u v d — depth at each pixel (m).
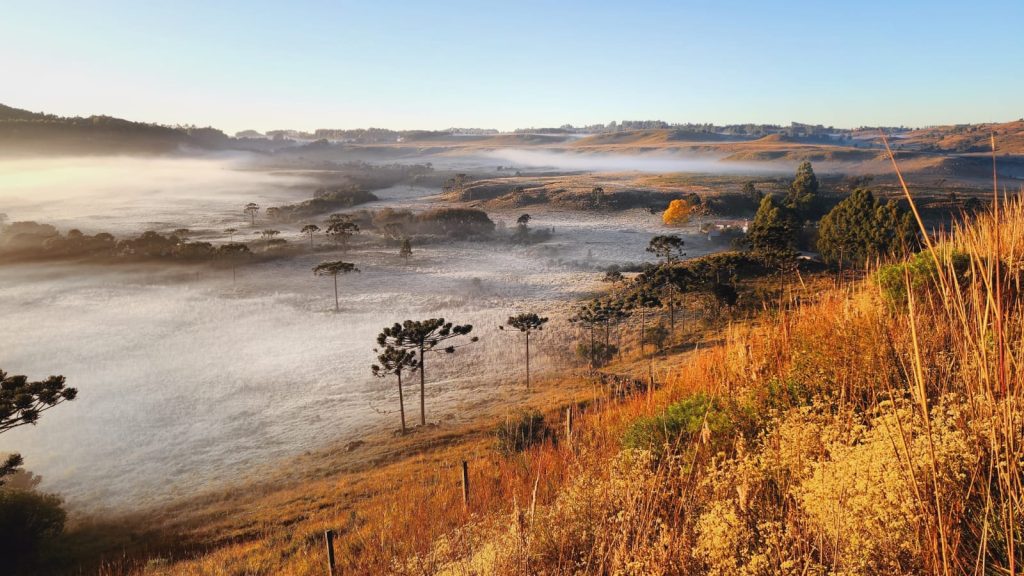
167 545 22.44
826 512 3.24
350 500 23.39
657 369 38.81
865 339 5.01
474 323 71.00
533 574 4.45
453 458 27.00
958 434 2.93
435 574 5.80
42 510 24.17
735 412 5.88
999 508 2.63
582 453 7.66
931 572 2.59
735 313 48.72
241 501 28.78
